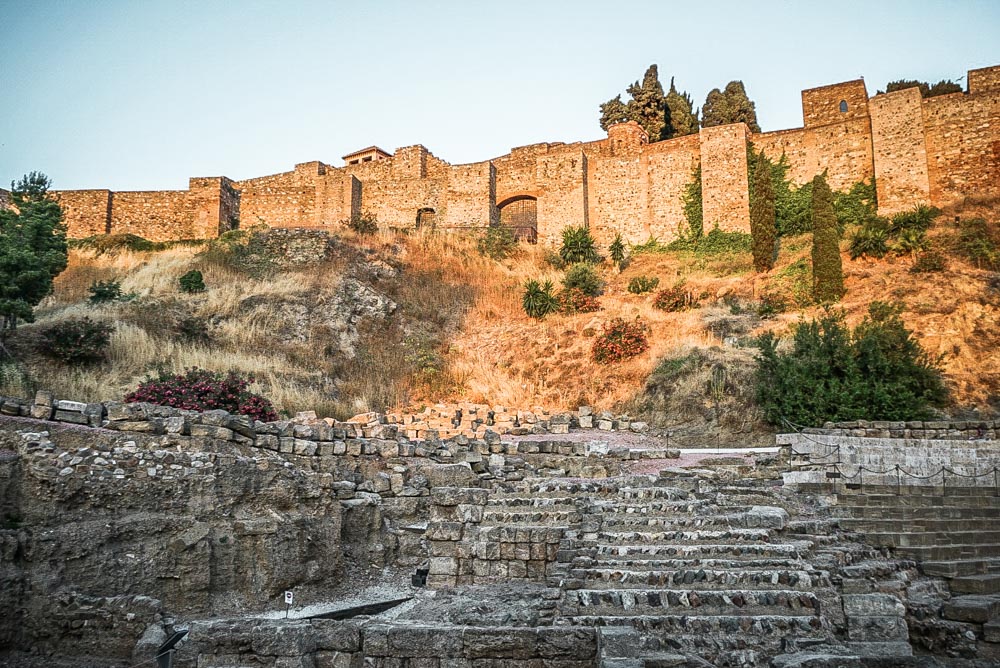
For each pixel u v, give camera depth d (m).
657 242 42.78
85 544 11.75
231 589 12.97
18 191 25.12
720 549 12.27
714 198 40.81
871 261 33.03
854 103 39.19
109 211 47.66
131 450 13.38
